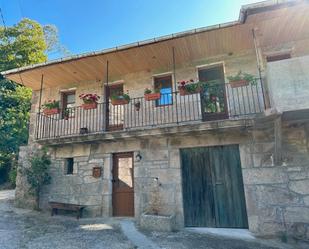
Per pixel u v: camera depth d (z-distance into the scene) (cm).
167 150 647
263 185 550
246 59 660
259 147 571
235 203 578
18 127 1291
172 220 564
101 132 704
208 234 524
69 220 649
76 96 820
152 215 578
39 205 757
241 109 629
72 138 695
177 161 632
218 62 683
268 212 534
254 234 524
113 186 698
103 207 677
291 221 513
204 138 623
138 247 424
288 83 445
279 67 457
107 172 696
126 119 723
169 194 617
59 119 809
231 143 600
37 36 1526
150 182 642
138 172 661
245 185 564
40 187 768
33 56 1435
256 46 537
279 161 539
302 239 491
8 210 747
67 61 688
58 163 767
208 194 602
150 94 635
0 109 1278
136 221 621
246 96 634
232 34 588
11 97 1287
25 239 468
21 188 802
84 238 477
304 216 507
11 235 493
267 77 488
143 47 630
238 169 591
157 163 648
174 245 437
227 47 651
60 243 443
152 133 609
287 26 555
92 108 695
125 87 763
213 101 667
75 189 722
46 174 756
